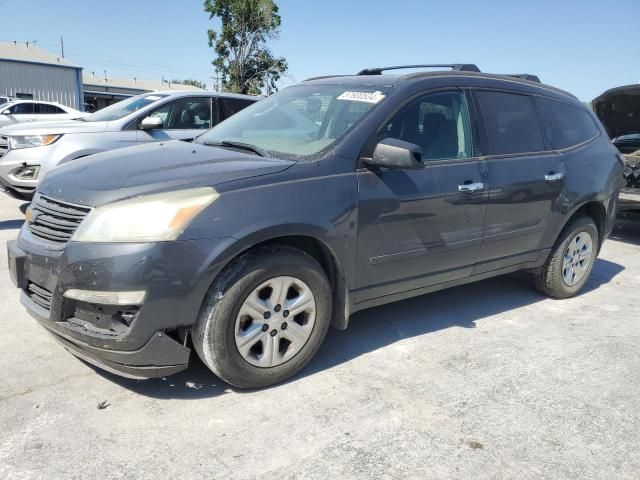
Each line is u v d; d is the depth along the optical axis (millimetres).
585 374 3488
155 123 6812
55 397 2939
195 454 2525
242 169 2986
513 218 4137
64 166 3469
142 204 2666
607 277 5777
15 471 2359
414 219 3494
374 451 2604
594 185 4738
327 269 3336
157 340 2701
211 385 3125
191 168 3012
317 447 2615
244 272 2828
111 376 3178
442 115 3779
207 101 7875
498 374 3430
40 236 2957
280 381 3164
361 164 3289
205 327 2809
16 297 4359
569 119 4762
